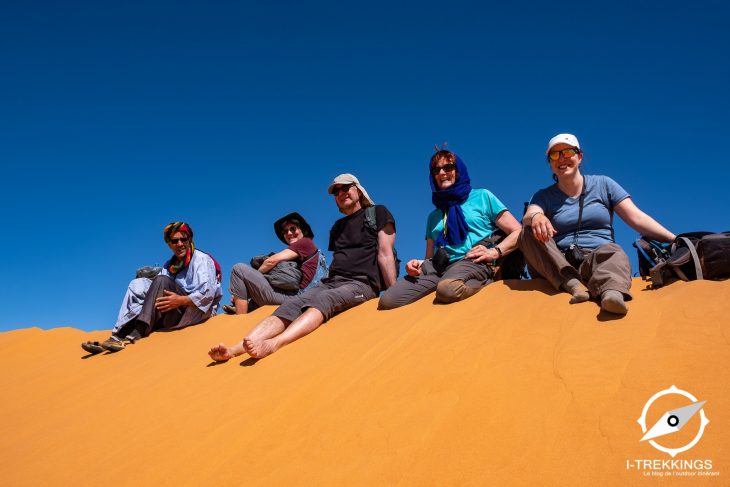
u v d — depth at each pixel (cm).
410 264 539
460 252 554
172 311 691
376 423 337
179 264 711
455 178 587
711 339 328
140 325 686
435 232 580
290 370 459
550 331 388
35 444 454
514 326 409
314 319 538
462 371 366
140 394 502
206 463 351
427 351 407
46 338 791
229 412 413
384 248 614
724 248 404
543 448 279
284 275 678
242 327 615
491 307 452
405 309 517
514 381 340
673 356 322
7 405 573
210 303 690
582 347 356
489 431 301
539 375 339
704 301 368
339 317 557
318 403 383
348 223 631
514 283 486
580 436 280
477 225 559
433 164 587
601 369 328
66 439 448
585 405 301
